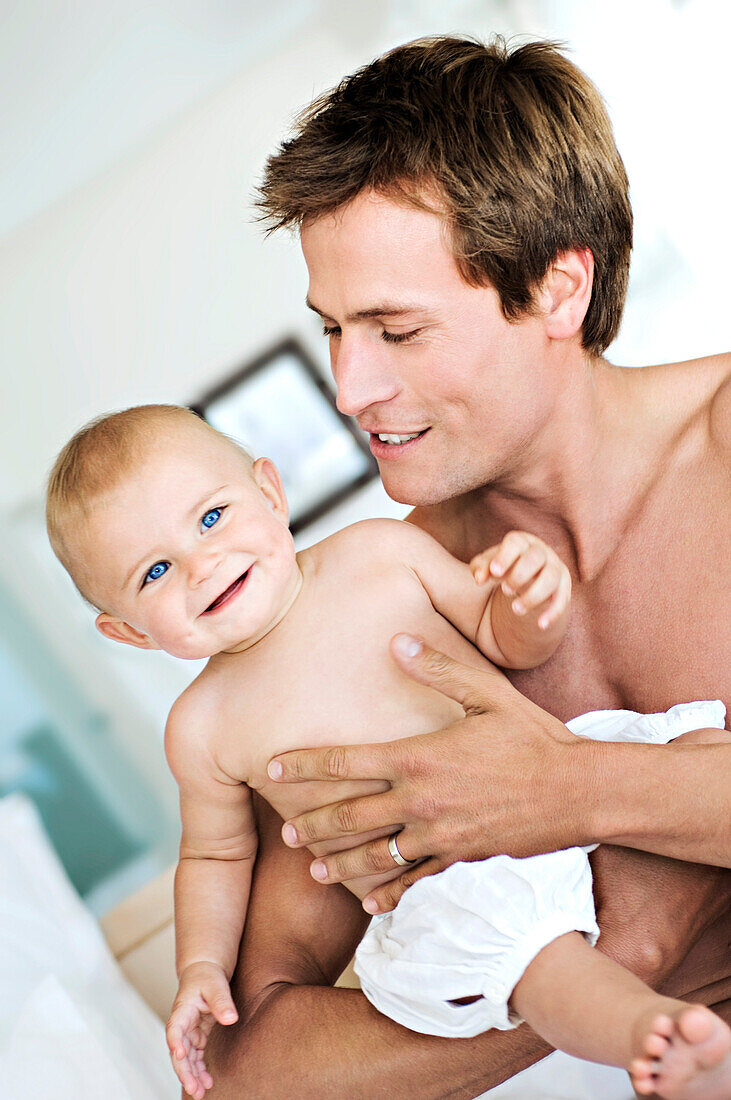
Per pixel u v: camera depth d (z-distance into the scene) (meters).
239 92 2.59
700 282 3.07
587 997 0.83
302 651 1.08
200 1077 1.03
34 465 2.50
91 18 2.42
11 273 2.49
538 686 1.18
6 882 1.86
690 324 3.06
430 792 0.94
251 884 1.15
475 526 1.25
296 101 2.63
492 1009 0.89
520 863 0.91
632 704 1.15
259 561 1.06
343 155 0.98
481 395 1.05
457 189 0.97
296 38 2.62
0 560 2.43
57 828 2.47
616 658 1.15
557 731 0.95
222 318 2.65
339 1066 0.96
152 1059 1.72
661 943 0.93
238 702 1.09
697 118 3.05
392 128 0.97
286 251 2.66
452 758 0.94
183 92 2.55
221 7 2.53
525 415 1.08
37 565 2.46
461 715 1.06
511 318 1.03
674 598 1.12
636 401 1.16
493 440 1.08
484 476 1.11
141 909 2.07
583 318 1.09
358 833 0.98
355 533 1.15
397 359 1.03
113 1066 1.62
